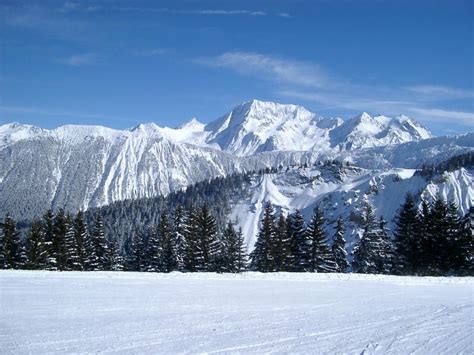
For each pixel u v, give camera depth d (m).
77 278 27.02
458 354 11.24
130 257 78.56
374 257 65.81
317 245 62.12
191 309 17.38
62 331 13.04
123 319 15.03
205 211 64.81
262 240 65.38
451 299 22.25
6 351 10.90
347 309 18.28
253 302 19.67
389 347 11.86
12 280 25.09
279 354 11.05
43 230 63.53
